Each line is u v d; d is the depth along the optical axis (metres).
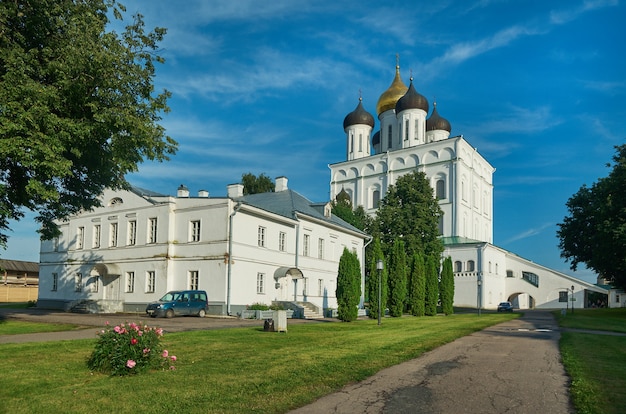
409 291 42.84
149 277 35.75
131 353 10.18
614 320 35.22
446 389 9.40
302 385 9.37
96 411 7.44
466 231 74.81
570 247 51.47
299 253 39.81
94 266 37.31
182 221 35.09
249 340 16.39
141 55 20.64
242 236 33.78
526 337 19.62
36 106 16.36
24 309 40.00
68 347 13.73
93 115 18.08
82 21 18.42
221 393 8.55
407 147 79.88
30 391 8.62
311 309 37.84
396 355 13.46
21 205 21.25
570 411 7.93
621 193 42.38
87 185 23.94
